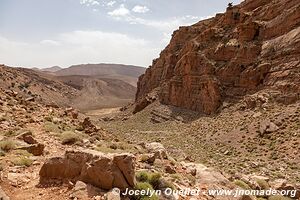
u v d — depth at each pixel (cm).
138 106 10338
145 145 2334
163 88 9500
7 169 1188
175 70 8781
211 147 4419
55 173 1100
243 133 4569
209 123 5788
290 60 5341
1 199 877
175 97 8331
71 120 2830
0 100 2836
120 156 1035
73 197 948
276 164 3209
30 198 964
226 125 5231
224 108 6116
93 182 1020
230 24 7856
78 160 1095
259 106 5156
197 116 6806
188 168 1634
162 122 7625
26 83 14888
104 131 2731
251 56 6312
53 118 2575
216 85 6519
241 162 3328
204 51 7650
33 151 1496
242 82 6134
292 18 5784
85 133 2423
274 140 3950
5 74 13825
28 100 3466
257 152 3794
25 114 2558
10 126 2048
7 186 1034
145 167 1427
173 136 5744
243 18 7306
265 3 7269
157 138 5672
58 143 1845
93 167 1026
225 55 6975
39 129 2150
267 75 5722
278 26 6084
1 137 1656
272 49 5928
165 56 11400
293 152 3428
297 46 5316
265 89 5475
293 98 4728
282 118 4356
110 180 1001
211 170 1611
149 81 12256
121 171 1027
